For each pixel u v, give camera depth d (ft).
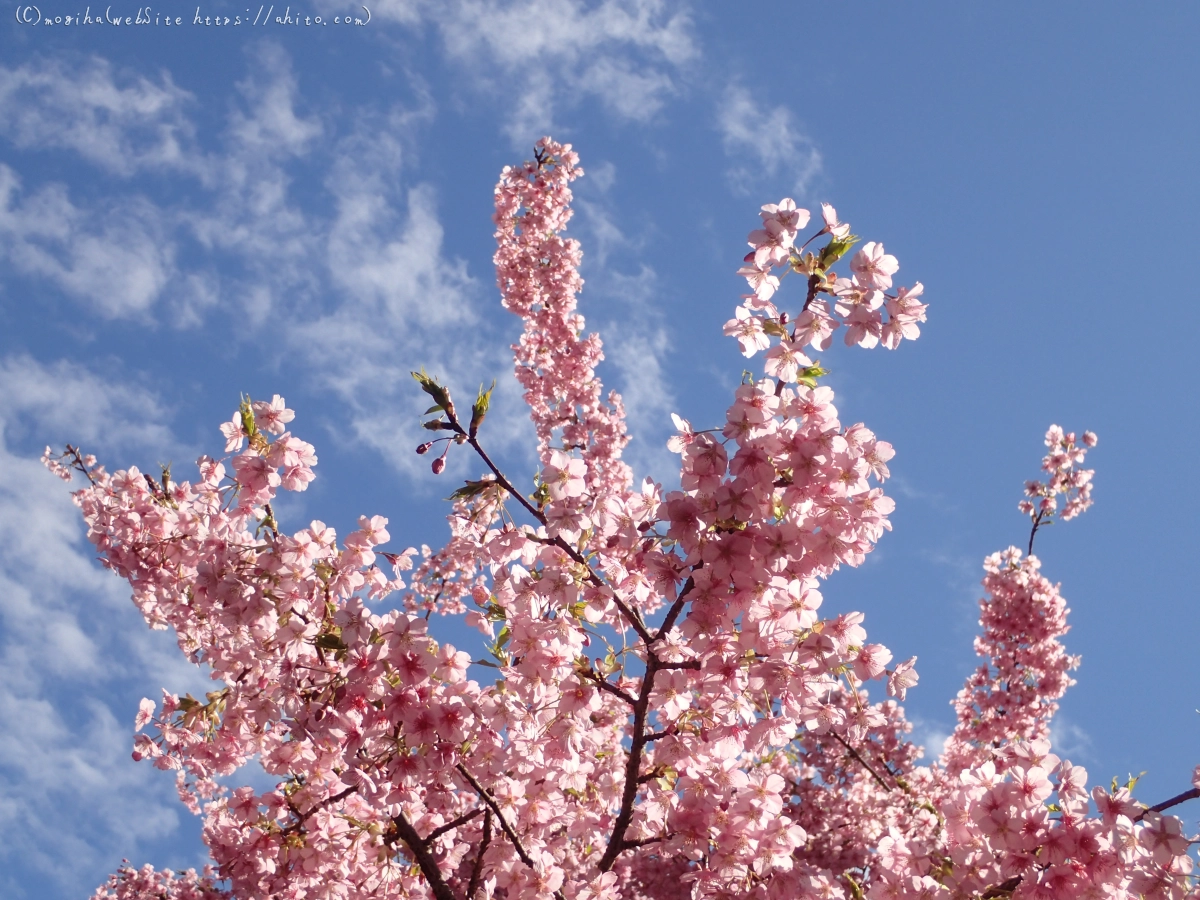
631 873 31.40
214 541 17.80
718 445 13.08
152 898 31.58
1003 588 38.60
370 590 17.31
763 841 14.20
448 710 14.70
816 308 13.56
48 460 26.27
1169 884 12.32
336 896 17.69
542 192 40.93
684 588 13.80
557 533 14.39
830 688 13.55
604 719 20.83
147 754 22.25
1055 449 40.09
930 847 15.29
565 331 41.83
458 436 14.85
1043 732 36.73
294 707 15.23
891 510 12.63
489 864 16.42
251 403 16.69
